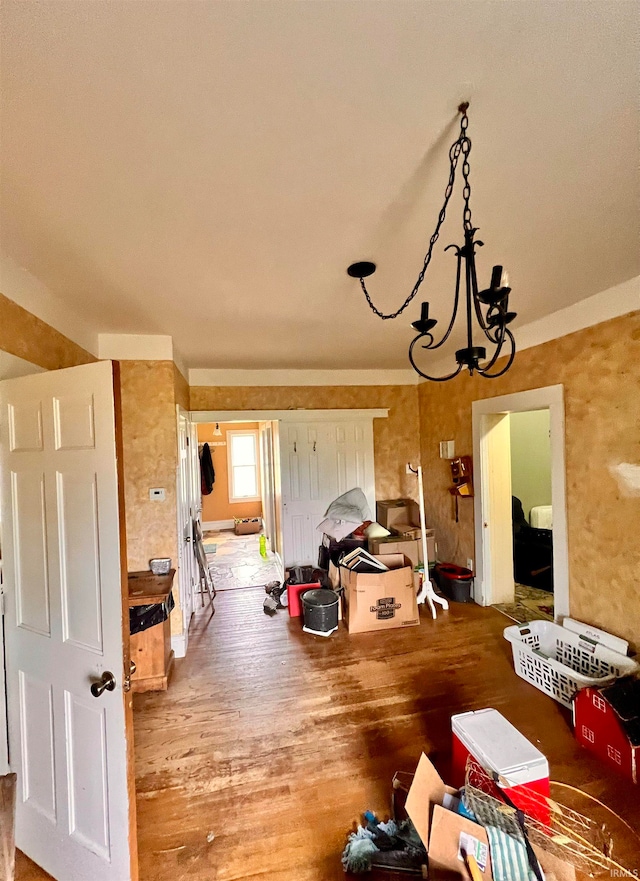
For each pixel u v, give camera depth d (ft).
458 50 3.04
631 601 7.96
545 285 8.00
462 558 14.43
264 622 12.41
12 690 5.44
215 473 27.35
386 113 3.61
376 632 11.46
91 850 4.68
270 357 13.89
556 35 2.93
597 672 8.31
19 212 5.00
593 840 4.70
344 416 16.66
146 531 10.44
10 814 4.27
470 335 4.39
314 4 2.65
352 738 7.23
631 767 6.16
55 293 7.54
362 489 16.94
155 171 4.32
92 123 3.64
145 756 6.88
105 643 4.52
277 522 18.45
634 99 3.52
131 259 6.31
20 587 5.32
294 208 5.09
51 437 4.91
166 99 3.40
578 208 5.27
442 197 4.94
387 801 5.93
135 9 2.65
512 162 4.34
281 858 5.13
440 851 4.11
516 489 17.90
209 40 2.90
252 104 3.47
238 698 8.49
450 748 6.95
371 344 12.34
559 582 9.62
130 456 10.39
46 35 2.83
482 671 9.34
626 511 8.04
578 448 9.12
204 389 15.56
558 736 7.17
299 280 7.30
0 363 5.79
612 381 8.26
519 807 4.56
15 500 5.32
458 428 14.46
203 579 15.28
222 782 6.31
